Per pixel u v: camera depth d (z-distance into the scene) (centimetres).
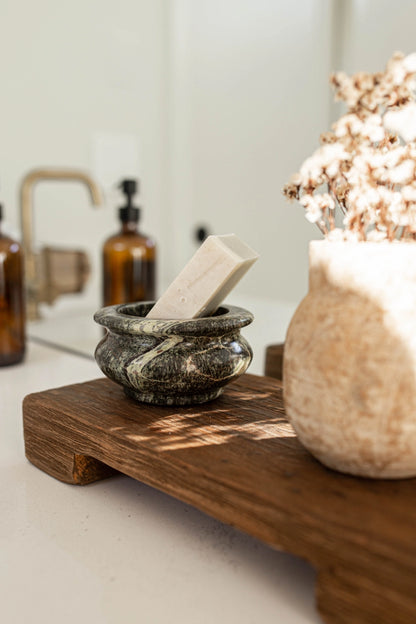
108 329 48
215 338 46
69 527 41
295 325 38
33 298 98
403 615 30
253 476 37
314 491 35
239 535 40
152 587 36
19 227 113
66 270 101
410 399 34
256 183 122
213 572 37
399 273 35
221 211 130
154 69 130
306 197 38
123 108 126
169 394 46
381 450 35
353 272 36
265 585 36
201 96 131
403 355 34
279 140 116
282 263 120
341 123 36
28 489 46
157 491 45
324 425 36
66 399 49
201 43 129
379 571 31
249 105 121
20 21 109
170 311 47
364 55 100
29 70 111
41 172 92
